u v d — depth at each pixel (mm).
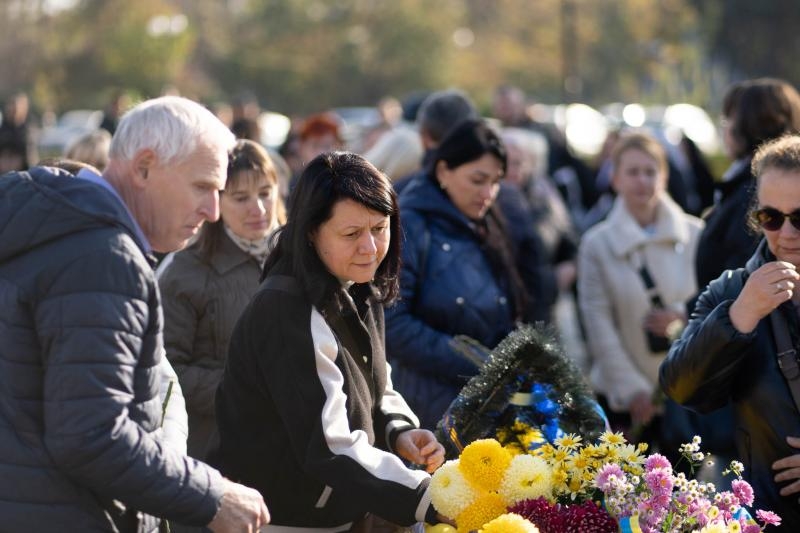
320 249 5734
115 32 80438
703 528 5098
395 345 8305
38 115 75375
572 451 5672
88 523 5109
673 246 11305
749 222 6469
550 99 95312
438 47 90188
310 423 5598
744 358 6207
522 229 10297
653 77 101250
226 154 5434
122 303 4957
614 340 11242
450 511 5418
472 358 7871
